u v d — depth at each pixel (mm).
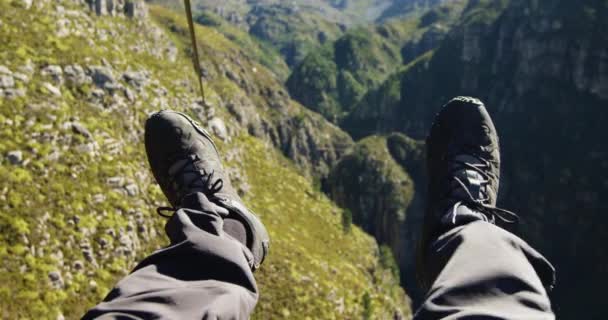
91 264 48969
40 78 61500
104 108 68688
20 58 60969
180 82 105625
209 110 109938
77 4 86375
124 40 95562
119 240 53344
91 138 59969
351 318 86750
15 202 46156
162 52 113438
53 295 42000
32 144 52406
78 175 55250
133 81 79250
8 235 43312
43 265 43406
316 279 89562
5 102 54219
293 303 79875
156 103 82188
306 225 128375
